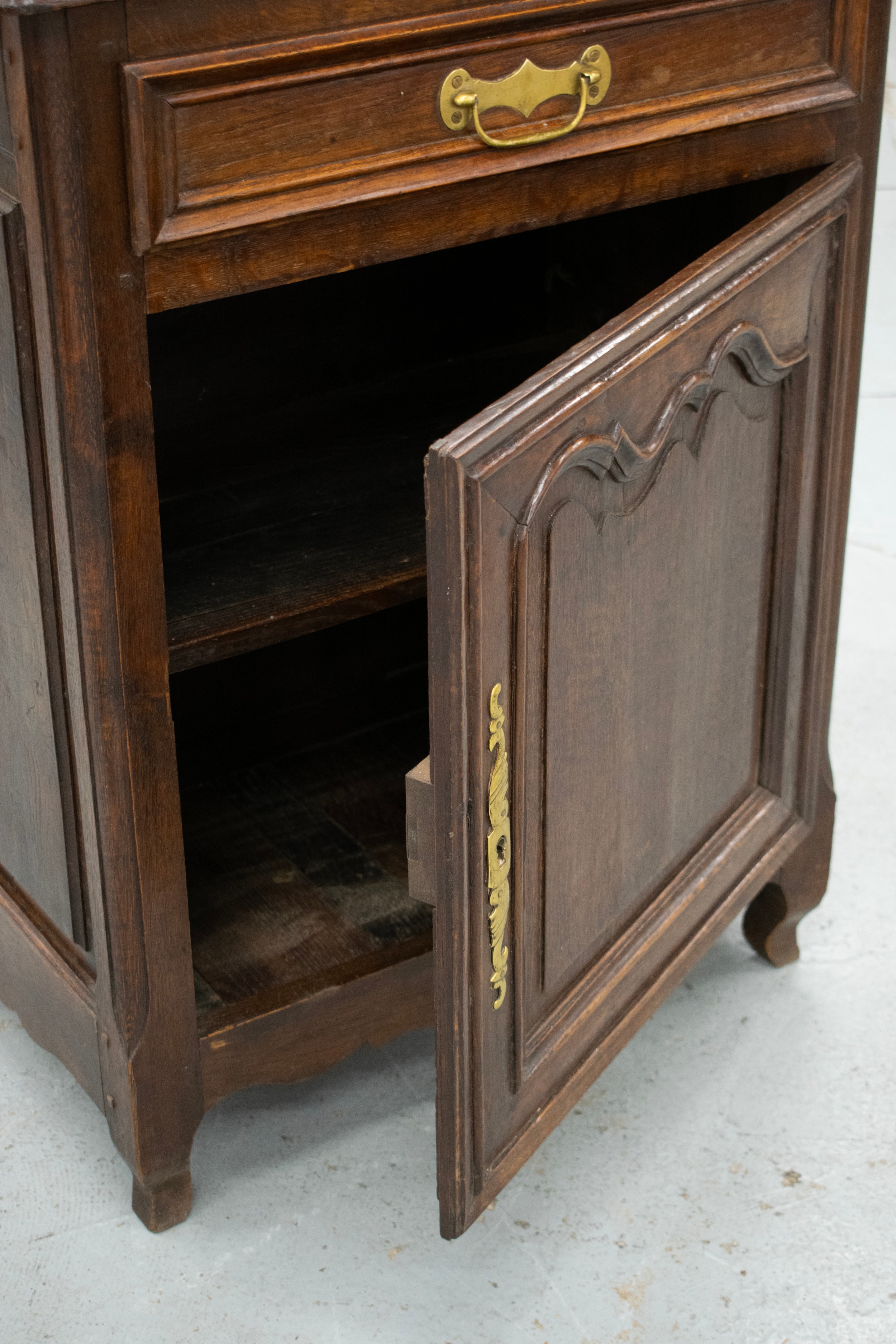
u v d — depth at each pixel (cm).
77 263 96
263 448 152
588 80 111
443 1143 108
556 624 106
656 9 113
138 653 110
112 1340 124
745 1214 135
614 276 162
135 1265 130
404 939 141
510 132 110
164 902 120
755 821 146
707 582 127
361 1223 135
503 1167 115
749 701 141
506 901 106
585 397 100
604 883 123
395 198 106
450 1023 104
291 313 155
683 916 136
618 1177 139
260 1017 131
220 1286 129
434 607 93
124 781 113
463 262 165
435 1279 129
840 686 208
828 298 133
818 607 144
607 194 119
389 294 162
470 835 99
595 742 116
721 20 117
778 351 126
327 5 98
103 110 93
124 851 116
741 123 122
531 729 106
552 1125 122
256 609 124
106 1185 138
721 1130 144
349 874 153
